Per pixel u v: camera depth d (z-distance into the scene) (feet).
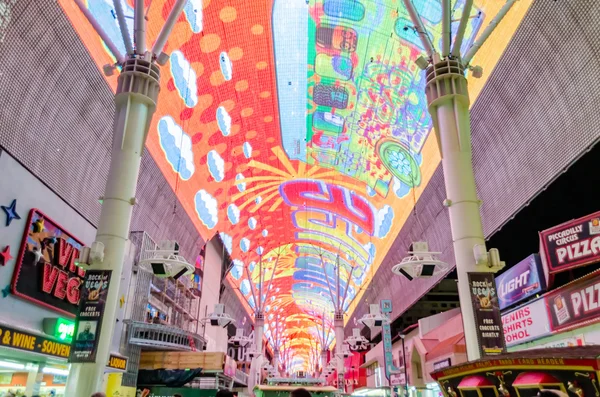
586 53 40.16
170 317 90.74
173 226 95.61
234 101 103.40
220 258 146.00
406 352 106.01
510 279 50.39
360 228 156.97
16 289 42.80
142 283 74.28
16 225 43.37
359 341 141.28
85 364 36.09
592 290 33.42
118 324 65.05
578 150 44.09
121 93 43.80
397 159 103.96
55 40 44.80
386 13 78.54
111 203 40.60
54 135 48.85
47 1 42.11
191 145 96.27
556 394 11.63
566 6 39.83
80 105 51.37
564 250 37.96
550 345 40.16
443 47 46.78
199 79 88.84
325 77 101.45
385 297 141.08
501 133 55.88
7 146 42.80
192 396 73.87
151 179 78.79
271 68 99.91
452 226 41.57
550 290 42.88
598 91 40.11
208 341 127.65
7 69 41.22
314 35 90.89
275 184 151.12
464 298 38.58
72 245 52.70
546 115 47.80
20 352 42.06
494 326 36.70
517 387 15.17
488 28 46.03
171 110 82.99
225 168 120.26
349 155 125.70
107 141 58.18
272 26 89.30
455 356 64.08
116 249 39.47
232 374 103.60
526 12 44.62
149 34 69.87
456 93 44.21
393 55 84.64
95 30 46.47
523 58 47.62
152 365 74.74
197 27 79.51
